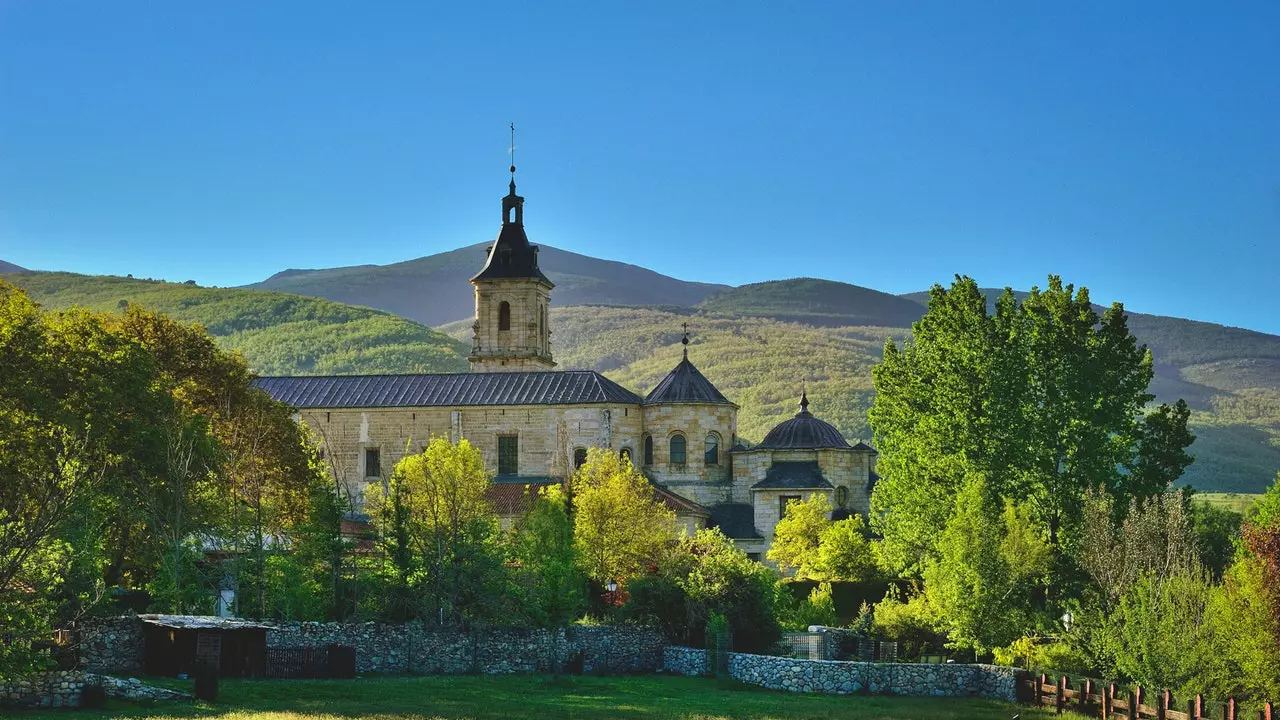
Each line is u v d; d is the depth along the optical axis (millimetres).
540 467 125938
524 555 87500
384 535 83062
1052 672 67812
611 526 94688
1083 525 74438
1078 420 82375
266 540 87062
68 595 61219
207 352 92875
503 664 74250
